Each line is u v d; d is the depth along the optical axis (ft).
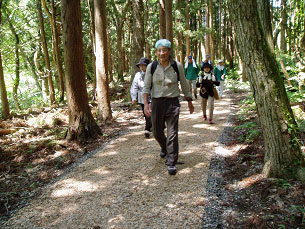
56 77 57.93
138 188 11.55
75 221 9.41
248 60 10.83
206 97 22.27
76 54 18.92
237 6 10.61
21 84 82.23
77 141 19.10
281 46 42.45
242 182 11.18
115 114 28.50
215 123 21.99
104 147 17.78
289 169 10.61
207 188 11.08
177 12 48.88
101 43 24.58
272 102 10.64
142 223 9.01
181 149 16.16
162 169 13.39
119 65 63.72
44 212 10.15
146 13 71.20
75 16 18.86
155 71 12.33
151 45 75.10
